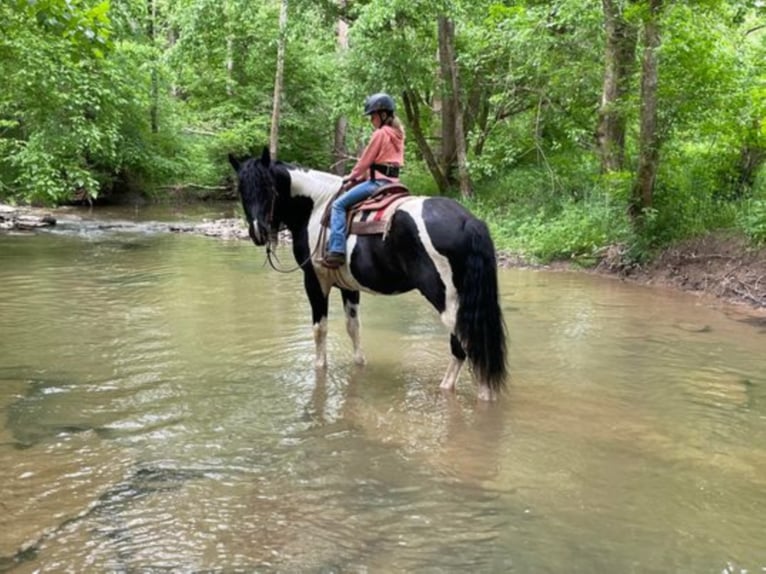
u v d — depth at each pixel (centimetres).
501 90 1633
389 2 1495
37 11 662
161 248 1360
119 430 468
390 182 567
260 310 835
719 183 1220
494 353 509
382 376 598
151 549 323
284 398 538
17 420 483
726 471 418
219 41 2553
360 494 382
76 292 920
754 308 902
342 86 1769
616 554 325
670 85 1109
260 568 309
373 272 552
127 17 2041
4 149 1761
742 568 315
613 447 452
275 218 607
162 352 654
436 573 307
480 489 389
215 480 396
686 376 607
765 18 1250
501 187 1677
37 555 317
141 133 2380
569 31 1391
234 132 2592
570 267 1218
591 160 1529
